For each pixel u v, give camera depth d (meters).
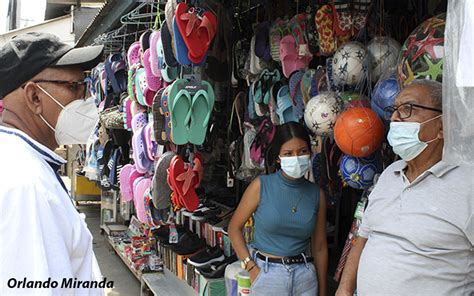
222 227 3.37
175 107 2.40
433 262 1.47
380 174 1.90
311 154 2.32
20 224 0.89
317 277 2.25
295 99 2.56
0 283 0.86
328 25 2.25
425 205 1.51
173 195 2.65
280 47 2.61
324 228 2.25
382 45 1.96
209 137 3.46
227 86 3.47
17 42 1.10
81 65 1.19
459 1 1.01
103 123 4.42
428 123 1.52
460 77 0.97
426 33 1.60
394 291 1.53
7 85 1.08
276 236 2.12
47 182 0.98
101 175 4.59
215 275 3.13
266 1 3.13
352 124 1.79
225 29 3.05
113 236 5.94
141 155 3.22
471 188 1.45
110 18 4.47
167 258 4.05
